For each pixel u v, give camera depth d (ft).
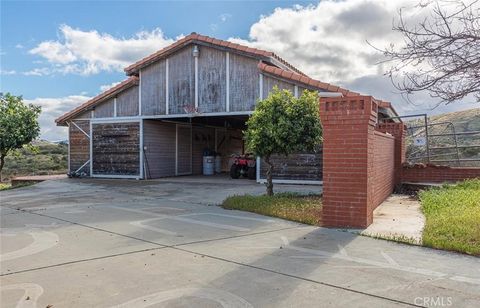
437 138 60.44
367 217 23.81
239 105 51.72
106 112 61.93
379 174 32.96
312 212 28.02
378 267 16.20
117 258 17.37
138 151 59.41
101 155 62.23
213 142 77.41
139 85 58.95
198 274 15.24
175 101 56.13
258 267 16.12
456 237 20.43
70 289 13.65
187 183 52.39
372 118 24.14
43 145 105.70
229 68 52.34
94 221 25.96
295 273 15.38
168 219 26.73
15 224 25.09
